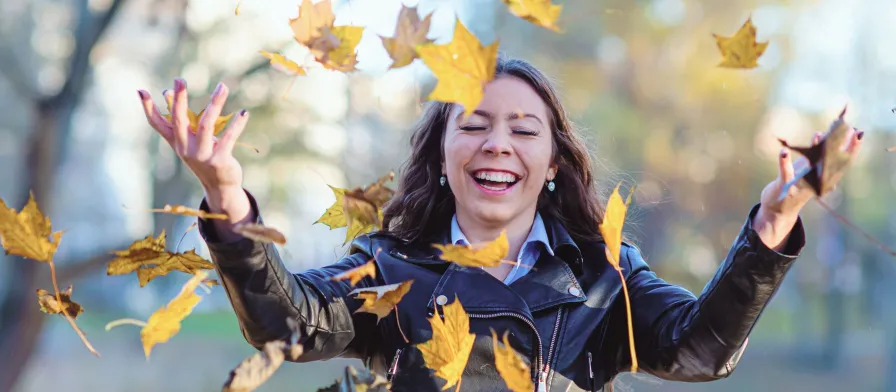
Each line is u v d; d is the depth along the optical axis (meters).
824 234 19.59
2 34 10.48
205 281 1.89
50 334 20.41
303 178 12.45
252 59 9.73
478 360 2.19
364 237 2.50
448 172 2.38
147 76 12.35
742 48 1.73
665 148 18.94
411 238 2.52
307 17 1.82
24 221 1.82
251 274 1.93
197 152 1.81
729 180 19.36
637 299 2.32
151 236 1.89
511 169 2.31
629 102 19.12
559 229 2.41
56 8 13.55
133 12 10.69
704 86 18.19
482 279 2.28
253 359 1.74
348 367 1.87
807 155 1.73
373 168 12.18
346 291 2.28
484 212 2.33
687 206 19.59
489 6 17.89
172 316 1.81
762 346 20.45
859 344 21.31
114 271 1.89
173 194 14.51
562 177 2.57
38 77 12.58
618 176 3.27
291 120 10.59
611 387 2.34
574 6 17.84
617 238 1.87
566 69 18.39
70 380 13.54
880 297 19.19
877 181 22.59
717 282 2.03
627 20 18.17
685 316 2.14
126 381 13.34
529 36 18.27
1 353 8.57
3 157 23.05
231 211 1.88
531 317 2.22
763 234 1.93
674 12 18.55
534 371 2.20
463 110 2.34
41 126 9.01
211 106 1.80
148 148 17.64
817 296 20.28
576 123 3.02
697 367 2.12
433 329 2.00
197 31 10.89
